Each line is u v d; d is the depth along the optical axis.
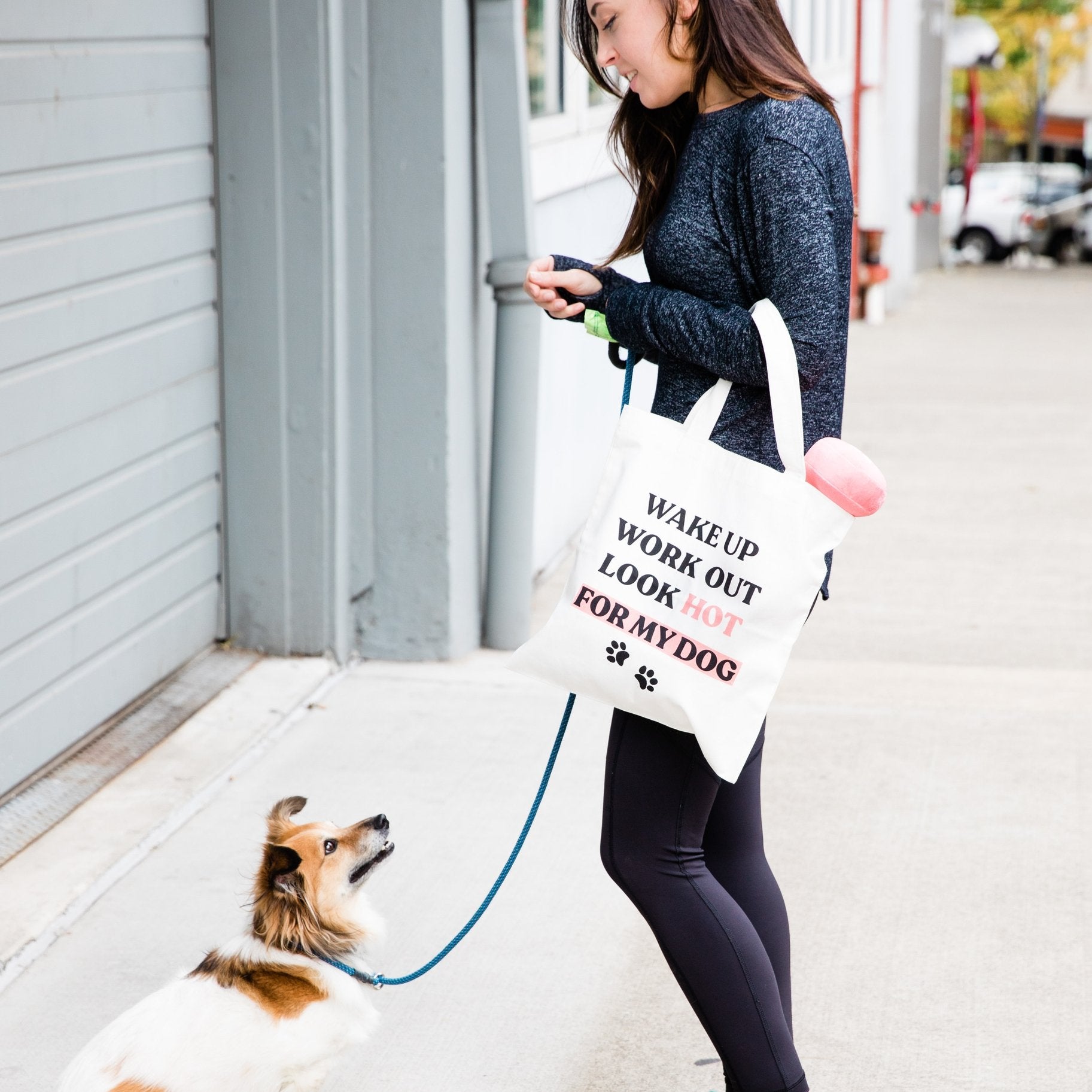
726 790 2.47
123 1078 2.16
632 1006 3.02
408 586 4.91
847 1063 2.83
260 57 4.39
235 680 4.63
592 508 2.22
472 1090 2.74
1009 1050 2.87
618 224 7.19
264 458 4.69
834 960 3.21
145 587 4.28
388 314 4.67
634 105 2.44
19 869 3.41
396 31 4.46
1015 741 4.47
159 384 4.27
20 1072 2.73
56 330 3.69
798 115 2.13
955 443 8.98
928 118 19.94
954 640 5.50
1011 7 32.53
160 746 4.13
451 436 4.77
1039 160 35.66
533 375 4.90
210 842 3.66
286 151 4.45
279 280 4.54
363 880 2.46
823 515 2.12
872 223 15.16
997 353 12.54
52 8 3.59
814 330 2.10
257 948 2.32
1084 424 9.48
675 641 2.15
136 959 3.13
